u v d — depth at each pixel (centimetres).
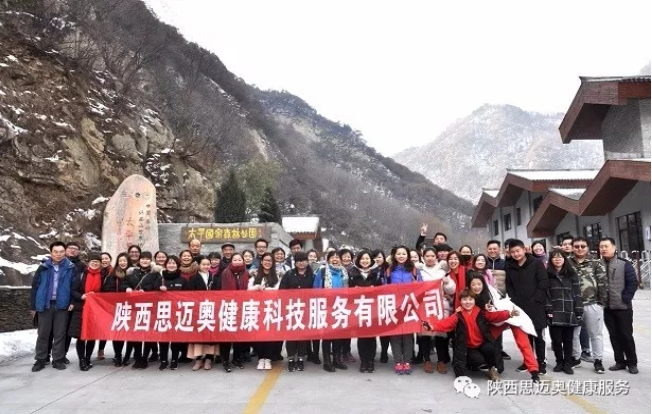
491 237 3900
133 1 3259
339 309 707
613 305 688
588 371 693
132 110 2328
